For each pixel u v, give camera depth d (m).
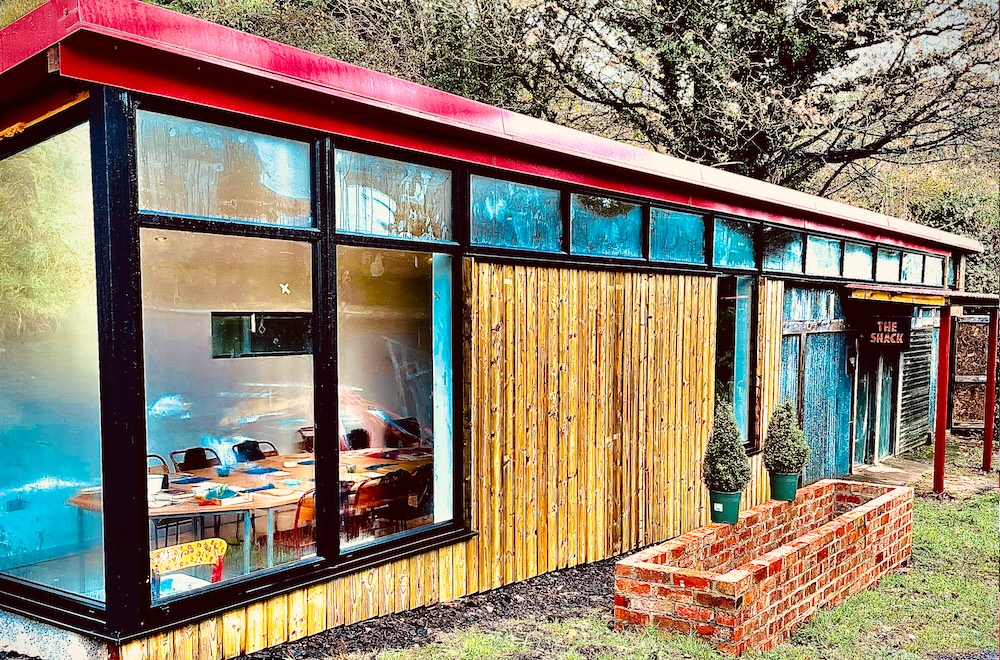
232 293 4.57
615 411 6.92
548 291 6.28
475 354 5.68
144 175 4.02
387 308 5.29
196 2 14.01
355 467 5.12
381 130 5.01
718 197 8.05
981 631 5.44
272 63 4.22
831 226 10.23
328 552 4.85
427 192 5.43
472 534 5.69
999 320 11.68
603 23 18.06
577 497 6.56
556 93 18.34
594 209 6.73
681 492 7.72
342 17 16.23
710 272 8.00
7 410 4.77
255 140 4.48
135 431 3.95
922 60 17.47
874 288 10.30
